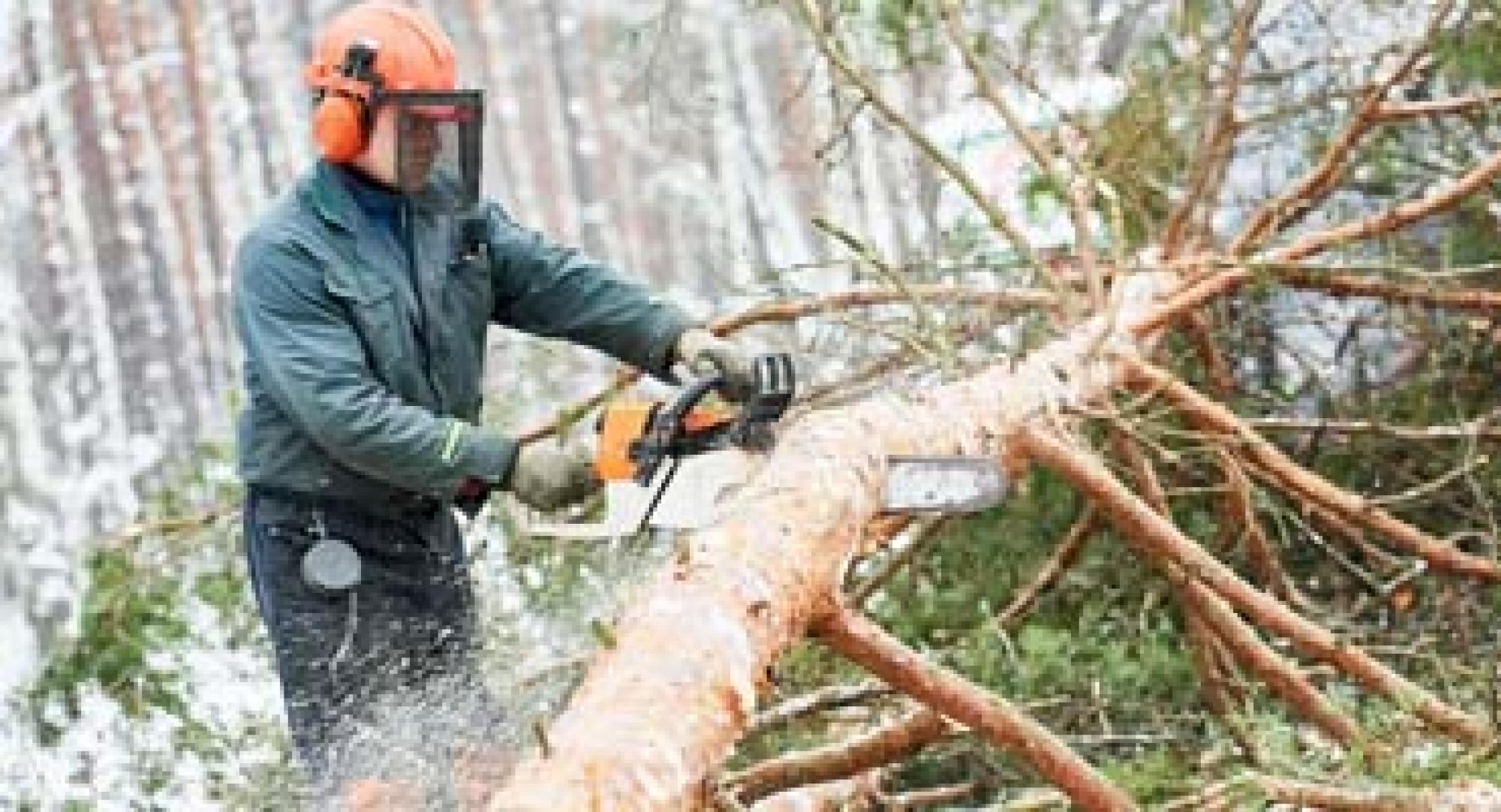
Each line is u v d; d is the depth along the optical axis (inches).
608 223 1398.9
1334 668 224.4
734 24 861.2
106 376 1147.9
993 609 274.5
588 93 1411.2
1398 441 286.5
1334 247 274.1
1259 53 303.7
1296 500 277.6
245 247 192.5
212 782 244.4
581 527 185.0
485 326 203.5
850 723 236.5
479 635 206.5
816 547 163.9
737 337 316.8
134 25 1263.5
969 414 202.1
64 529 749.3
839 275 395.9
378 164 191.6
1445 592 261.7
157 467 733.3
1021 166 305.4
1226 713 228.5
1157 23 315.3
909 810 255.4
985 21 316.2
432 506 201.9
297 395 187.8
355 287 191.2
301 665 196.1
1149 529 220.2
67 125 1217.4
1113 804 181.9
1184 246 286.2
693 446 181.3
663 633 146.0
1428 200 269.0
